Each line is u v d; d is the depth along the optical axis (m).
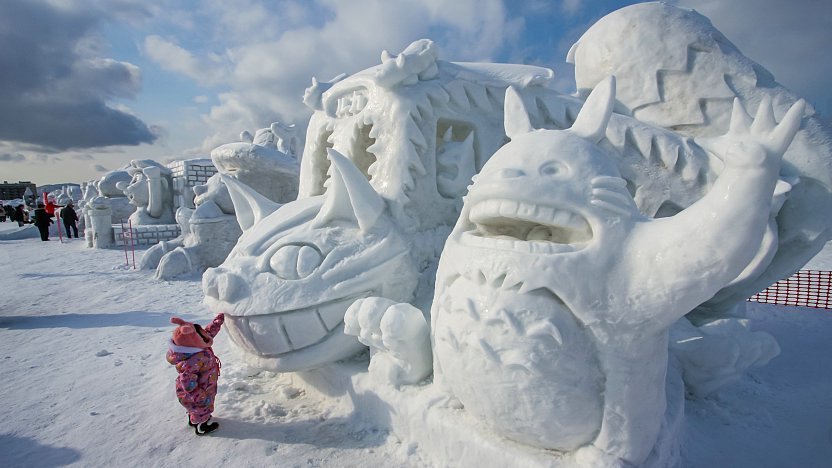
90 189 21.77
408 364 3.03
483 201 2.43
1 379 4.43
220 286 3.30
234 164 9.13
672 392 2.94
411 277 3.65
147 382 4.30
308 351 3.30
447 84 4.11
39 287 9.31
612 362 2.19
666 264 2.03
